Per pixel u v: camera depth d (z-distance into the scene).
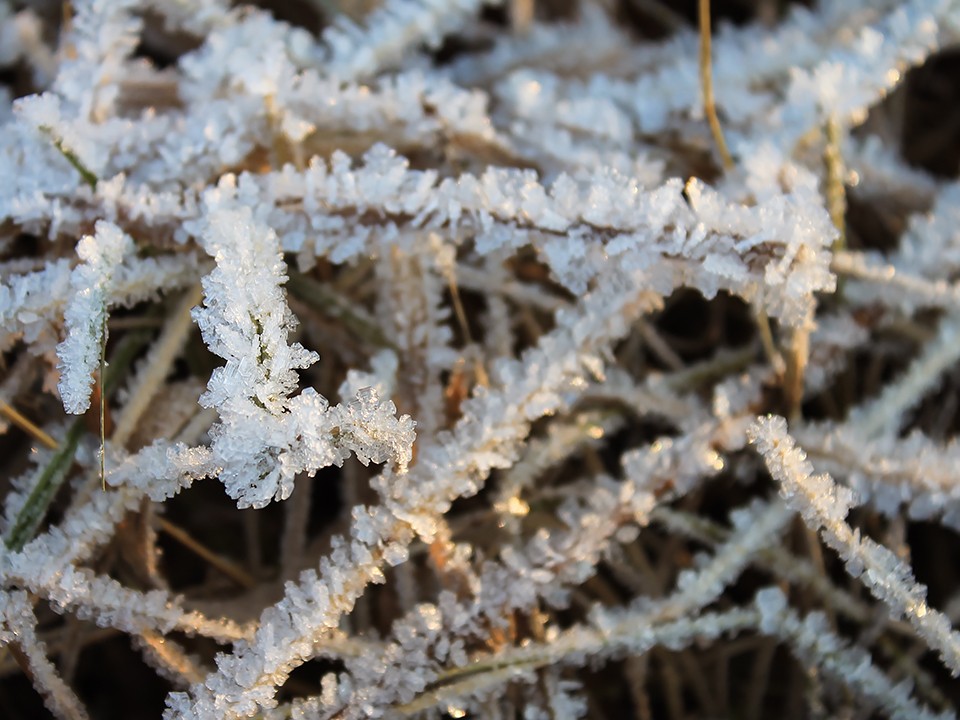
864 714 0.26
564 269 0.25
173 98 0.27
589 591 0.28
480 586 0.25
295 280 0.27
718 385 0.26
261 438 0.22
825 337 0.27
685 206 0.24
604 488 0.26
